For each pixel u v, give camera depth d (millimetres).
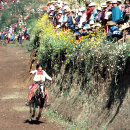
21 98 51156
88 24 40938
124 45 30516
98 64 34594
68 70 43344
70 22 46656
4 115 40375
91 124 32000
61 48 45375
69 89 41125
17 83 64125
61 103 40781
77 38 43594
